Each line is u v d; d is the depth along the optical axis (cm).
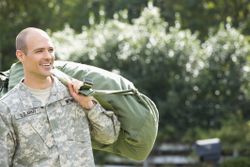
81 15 4619
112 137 856
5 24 3738
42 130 799
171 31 3538
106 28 3584
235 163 3078
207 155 2602
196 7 4406
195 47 3488
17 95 802
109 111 849
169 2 4725
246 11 3462
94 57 3484
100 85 900
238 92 3462
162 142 3325
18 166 805
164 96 3434
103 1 5244
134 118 892
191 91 3403
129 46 3484
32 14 3825
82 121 826
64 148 805
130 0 5509
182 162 3303
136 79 3425
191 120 3384
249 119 3484
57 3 4300
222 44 3497
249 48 3509
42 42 798
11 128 795
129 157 935
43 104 802
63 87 818
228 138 3306
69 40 3591
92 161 822
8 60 3834
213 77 3444
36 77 802
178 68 3431
